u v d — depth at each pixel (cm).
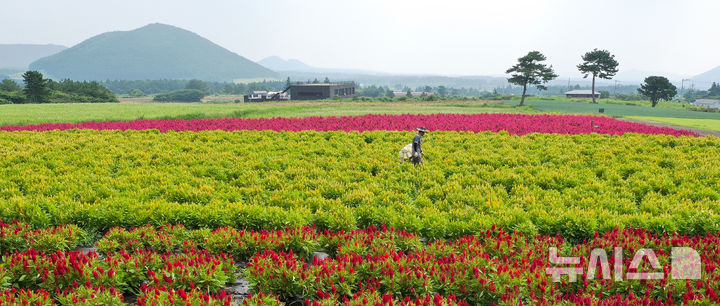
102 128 3047
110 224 1116
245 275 891
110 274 781
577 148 2134
